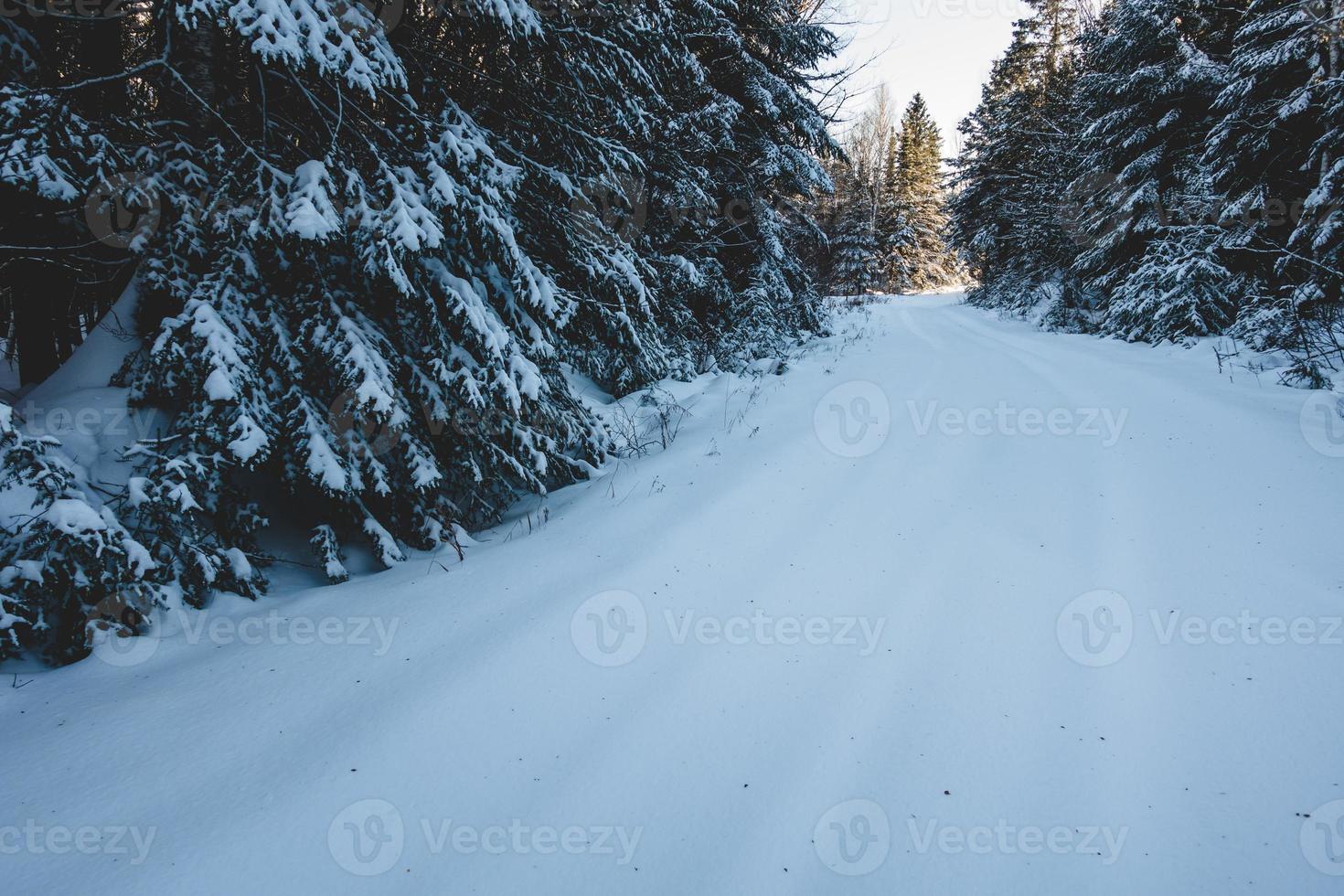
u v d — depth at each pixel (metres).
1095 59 16.12
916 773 2.44
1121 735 2.56
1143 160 14.16
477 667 3.02
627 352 7.61
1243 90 11.00
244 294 4.27
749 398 8.64
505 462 5.46
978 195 28.19
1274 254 11.27
